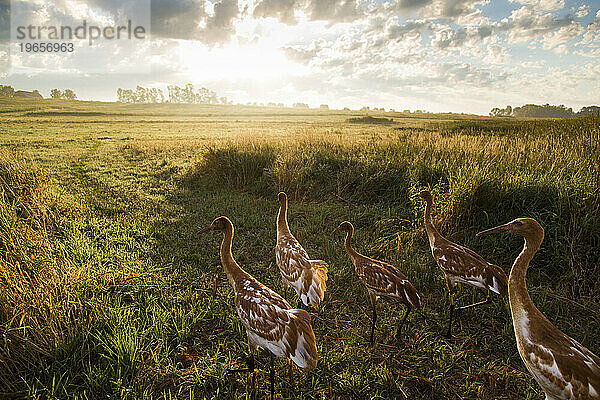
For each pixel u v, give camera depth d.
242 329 5.23
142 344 4.71
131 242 7.88
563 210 7.23
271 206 10.97
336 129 40.00
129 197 11.49
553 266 6.71
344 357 4.79
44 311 4.70
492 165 9.40
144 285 6.07
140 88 189.62
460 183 8.12
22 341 4.41
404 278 5.25
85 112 80.25
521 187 8.06
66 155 20.12
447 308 5.91
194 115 87.06
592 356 3.15
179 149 22.23
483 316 5.67
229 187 13.06
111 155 20.39
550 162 9.67
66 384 4.10
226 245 4.93
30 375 4.20
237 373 4.49
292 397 4.18
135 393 4.00
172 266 7.02
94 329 4.83
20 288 5.00
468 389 4.29
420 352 4.93
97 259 6.73
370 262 5.55
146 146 23.84
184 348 4.82
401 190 10.54
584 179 7.73
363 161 12.04
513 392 4.27
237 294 4.52
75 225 8.28
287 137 19.09
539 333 3.34
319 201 11.44
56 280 5.42
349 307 6.02
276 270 7.17
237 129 43.38
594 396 2.93
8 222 6.93
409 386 4.38
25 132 35.50
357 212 10.00
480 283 5.11
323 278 5.52
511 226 3.77
